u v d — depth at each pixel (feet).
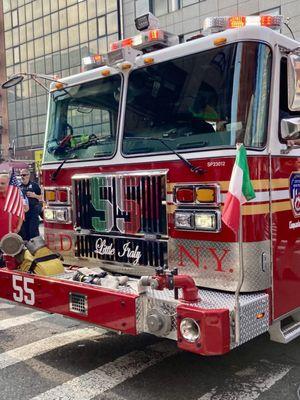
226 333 9.88
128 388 12.04
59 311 12.69
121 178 13.32
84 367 13.48
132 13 83.15
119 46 14.42
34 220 26.63
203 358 13.89
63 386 12.26
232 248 11.12
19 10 122.21
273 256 11.66
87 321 12.00
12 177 17.02
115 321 11.38
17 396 11.75
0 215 18.60
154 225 12.62
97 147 14.20
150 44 13.74
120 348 14.94
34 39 119.65
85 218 14.48
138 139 13.08
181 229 11.96
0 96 129.39
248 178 9.98
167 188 12.25
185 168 11.87
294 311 12.44
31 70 122.11
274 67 11.61
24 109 124.36
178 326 10.33
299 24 60.44
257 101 11.37
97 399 11.49
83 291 12.00
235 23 12.36
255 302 10.73
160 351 14.60
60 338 16.01
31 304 13.47
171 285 10.43
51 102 16.24
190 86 12.22
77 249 14.82
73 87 15.37
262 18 12.46
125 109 13.58
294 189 12.50
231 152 11.08
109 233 13.79
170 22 76.13
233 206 9.77
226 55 11.59
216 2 69.67
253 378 12.45
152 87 13.06
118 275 13.60
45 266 13.55
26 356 14.40
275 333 11.89
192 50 12.25
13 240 14.17
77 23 108.47
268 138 11.50
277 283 11.76
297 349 14.47
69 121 15.48
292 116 12.37
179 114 12.34
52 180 15.53
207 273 11.62
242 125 11.19
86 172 14.39
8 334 16.52
